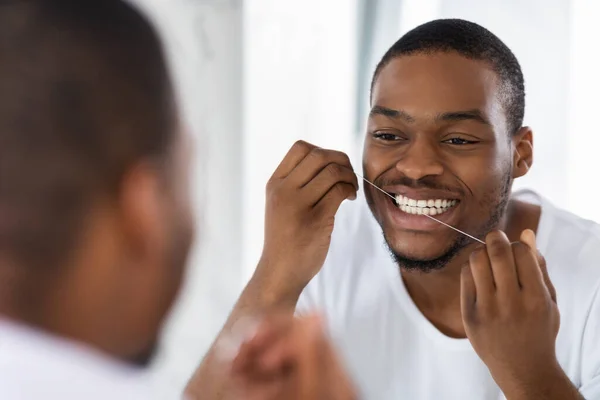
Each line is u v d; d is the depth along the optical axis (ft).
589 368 2.95
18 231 0.84
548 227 3.21
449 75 2.86
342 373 1.83
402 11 5.10
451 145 2.90
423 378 3.15
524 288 2.40
